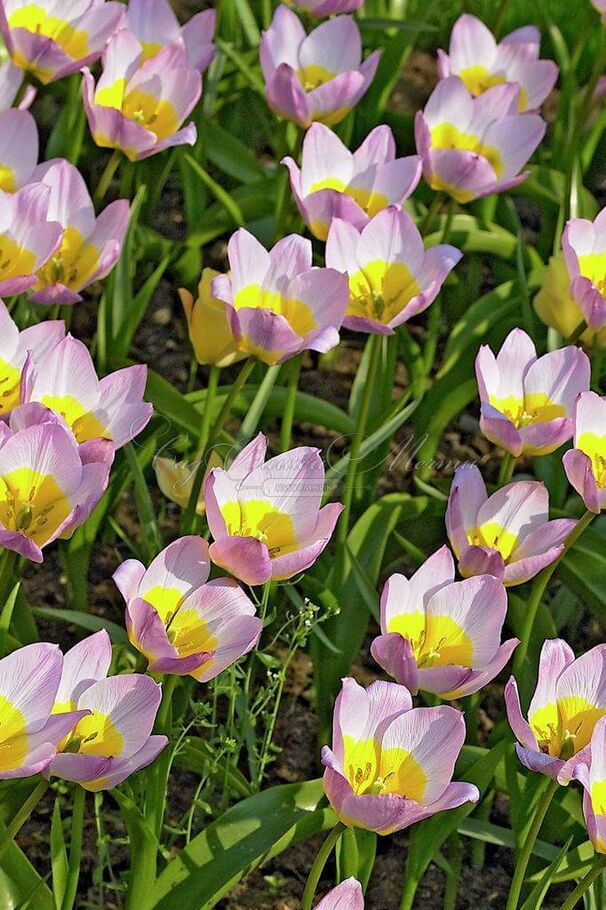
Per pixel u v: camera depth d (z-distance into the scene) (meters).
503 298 1.64
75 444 1.28
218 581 1.30
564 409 1.42
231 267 1.38
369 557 1.50
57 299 1.42
